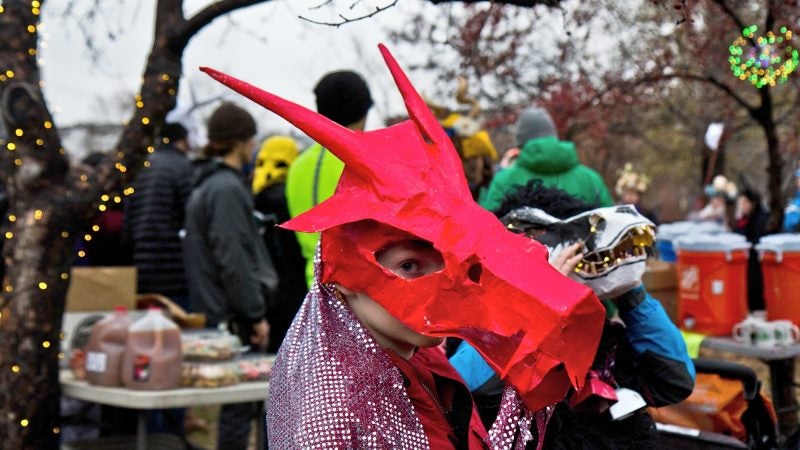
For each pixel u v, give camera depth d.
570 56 7.55
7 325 3.84
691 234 5.77
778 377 4.53
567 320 1.56
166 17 3.90
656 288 4.92
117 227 5.94
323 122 1.74
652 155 20.47
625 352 2.54
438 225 1.67
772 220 5.31
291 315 4.75
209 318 4.79
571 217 2.46
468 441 1.88
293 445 1.64
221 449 4.70
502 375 1.67
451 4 3.57
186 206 5.25
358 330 1.75
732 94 5.33
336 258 1.73
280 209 5.09
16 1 3.82
